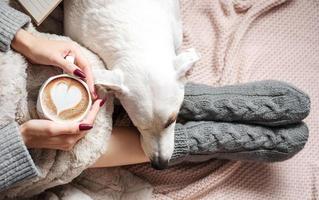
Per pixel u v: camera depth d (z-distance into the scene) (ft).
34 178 3.26
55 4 3.43
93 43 3.62
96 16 3.59
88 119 3.19
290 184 4.27
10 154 3.08
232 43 4.44
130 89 3.44
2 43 3.18
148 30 3.54
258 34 4.60
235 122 4.02
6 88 3.11
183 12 4.51
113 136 3.68
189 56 3.53
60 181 3.49
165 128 3.59
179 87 3.55
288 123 4.02
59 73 3.34
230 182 4.21
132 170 4.12
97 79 3.35
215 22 4.50
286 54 4.57
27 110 3.24
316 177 4.30
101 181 3.95
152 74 3.43
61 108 3.15
